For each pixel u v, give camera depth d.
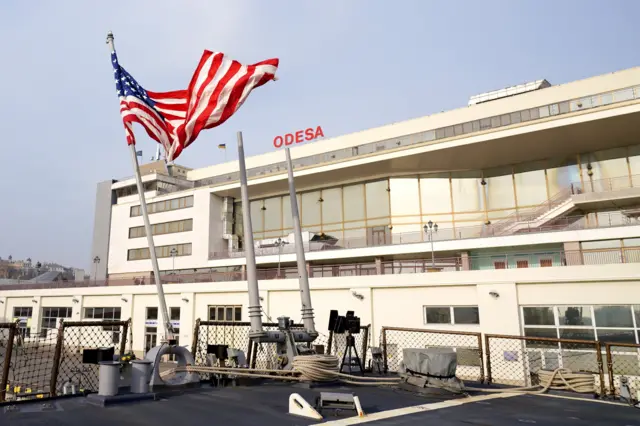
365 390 8.33
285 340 9.52
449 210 39.41
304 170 42.56
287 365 9.28
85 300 49.97
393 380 8.92
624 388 7.87
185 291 40.62
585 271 24.81
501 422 5.96
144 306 44.56
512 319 26.19
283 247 43.03
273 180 44.69
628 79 32.97
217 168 56.38
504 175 38.34
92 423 5.70
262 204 49.69
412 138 41.34
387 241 40.69
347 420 5.93
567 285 25.34
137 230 55.03
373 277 31.06
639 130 31.89
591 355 23.75
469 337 27.06
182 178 59.16
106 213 58.81
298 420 5.91
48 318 53.03
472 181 39.34
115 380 7.25
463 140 35.06
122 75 11.22
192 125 11.52
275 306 35.22
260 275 37.56
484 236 33.22
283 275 36.38
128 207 56.56
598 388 8.85
